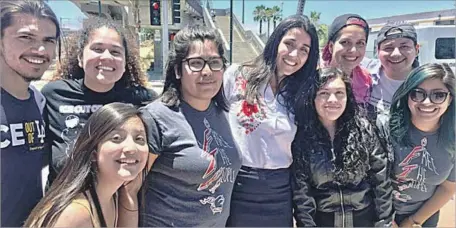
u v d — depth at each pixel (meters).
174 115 1.66
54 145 1.80
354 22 2.39
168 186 1.66
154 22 6.26
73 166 1.44
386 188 1.98
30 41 1.64
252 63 2.07
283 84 2.00
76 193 1.40
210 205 1.72
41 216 1.41
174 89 1.71
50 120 1.82
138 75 2.06
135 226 1.67
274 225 1.96
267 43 2.03
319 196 1.99
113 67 1.84
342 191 1.94
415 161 2.03
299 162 1.97
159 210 1.67
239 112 1.97
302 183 1.98
